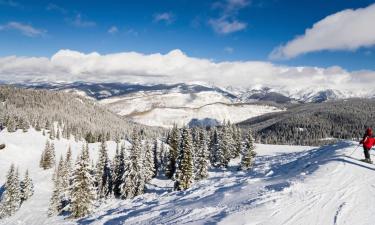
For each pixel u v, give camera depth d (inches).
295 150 4320.9
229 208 684.1
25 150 5693.9
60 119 7844.5
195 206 809.5
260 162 2967.5
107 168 2915.8
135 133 2591.0
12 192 2913.4
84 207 1898.4
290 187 736.3
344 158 981.8
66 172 2748.5
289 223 535.8
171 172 3115.2
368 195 646.5
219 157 3366.1
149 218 813.2
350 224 519.5
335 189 697.0
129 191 2477.9
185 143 2304.4
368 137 930.7
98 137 7022.6
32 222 2513.5
